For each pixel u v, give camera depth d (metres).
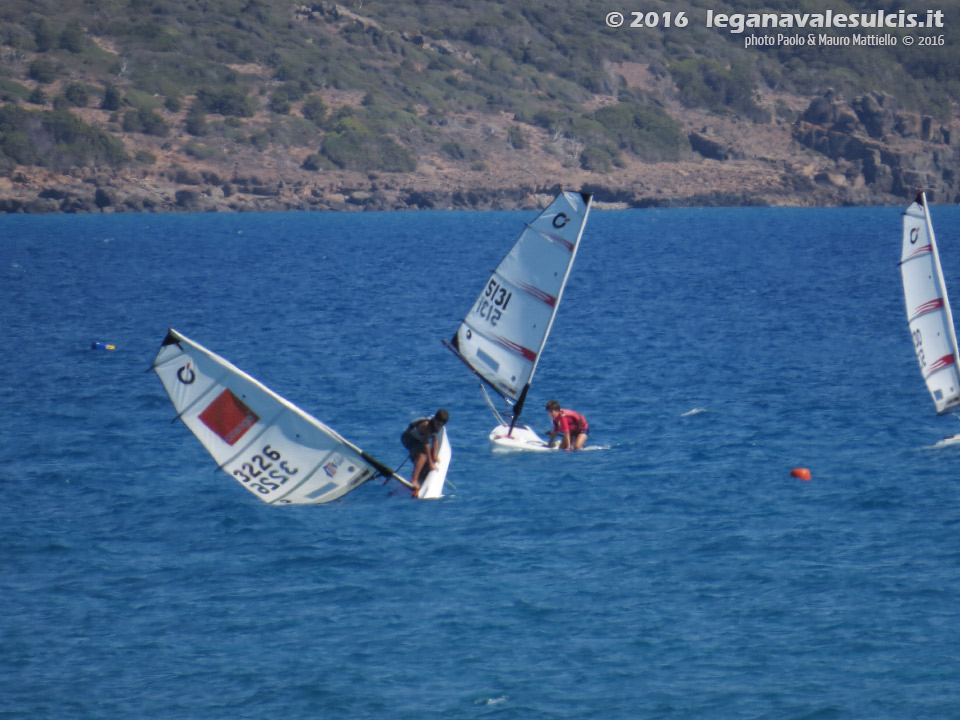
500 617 62.97
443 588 67.38
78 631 61.47
